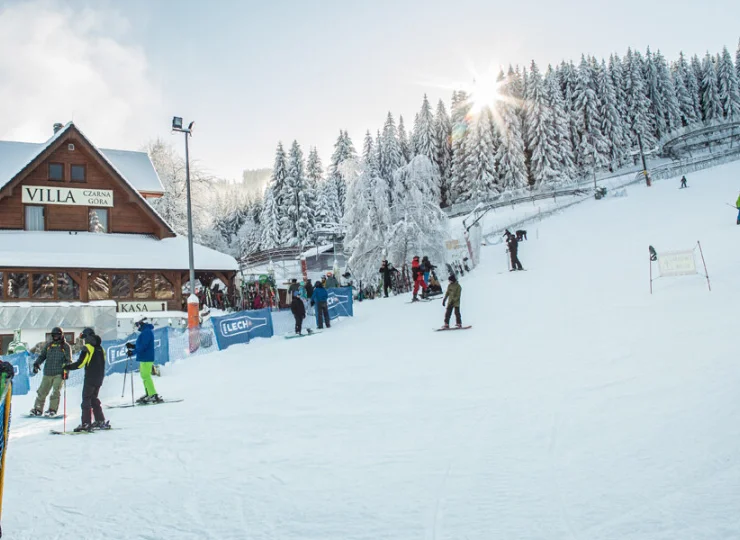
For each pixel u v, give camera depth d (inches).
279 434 353.4
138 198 1247.5
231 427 378.9
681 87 3784.5
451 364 527.5
